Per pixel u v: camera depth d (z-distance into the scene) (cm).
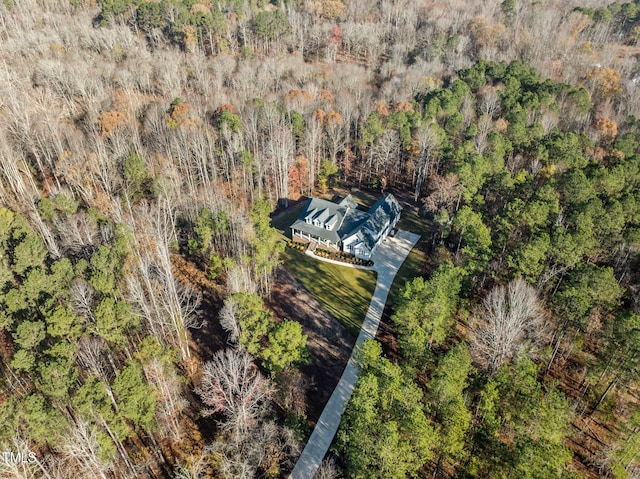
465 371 3962
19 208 6806
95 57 11431
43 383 3831
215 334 5659
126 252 5672
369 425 3534
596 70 11269
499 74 10975
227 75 11669
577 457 4231
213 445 4094
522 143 8300
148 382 4206
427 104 9625
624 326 4166
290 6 16250
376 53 14300
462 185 6744
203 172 8275
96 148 7544
